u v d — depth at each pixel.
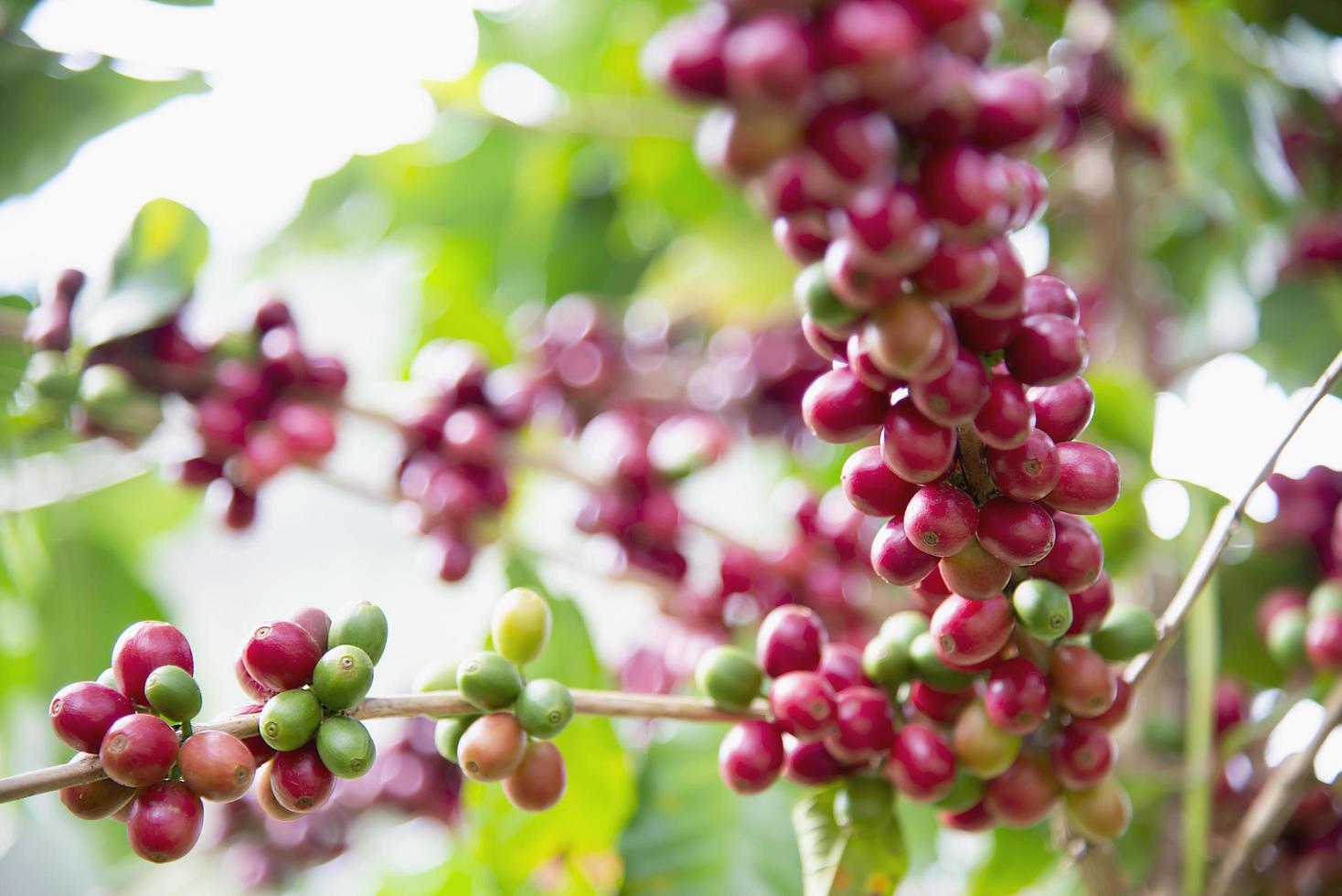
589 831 0.67
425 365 0.92
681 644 0.74
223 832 0.81
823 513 0.76
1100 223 0.92
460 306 0.98
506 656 0.55
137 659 0.52
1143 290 0.95
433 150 1.07
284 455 0.73
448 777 0.79
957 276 0.47
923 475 0.50
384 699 0.53
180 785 0.51
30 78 0.79
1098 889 0.58
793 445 0.91
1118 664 0.57
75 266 0.73
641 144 1.01
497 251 1.10
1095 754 0.55
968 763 0.55
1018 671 0.54
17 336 0.72
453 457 0.75
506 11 1.05
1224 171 0.78
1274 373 0.84
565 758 0.67
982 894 0.77
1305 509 0.75
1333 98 0.88
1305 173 0.86
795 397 0.89
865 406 0.51
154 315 0.72
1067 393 0.52
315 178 1.06
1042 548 0.51
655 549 0.77
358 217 1.10
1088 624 0.55
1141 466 0.76
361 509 1.32
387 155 1.05
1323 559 0.76
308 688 0.52
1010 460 0.51
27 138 0.79
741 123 0.45
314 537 1.33
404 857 0.87
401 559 1.31
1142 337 0.89
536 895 0.70
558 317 0.93
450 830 0.79
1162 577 0.81
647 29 1.00
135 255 0.76
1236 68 0.81
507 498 0.75
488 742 0.53
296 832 0.81
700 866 0.65
